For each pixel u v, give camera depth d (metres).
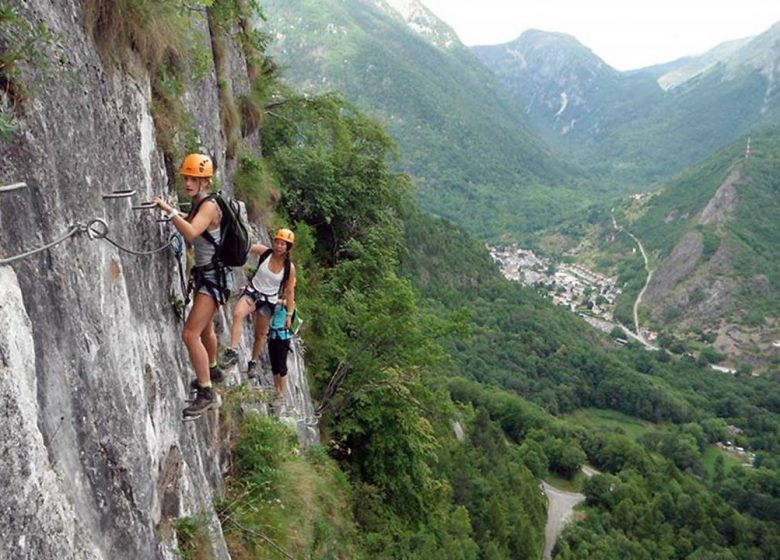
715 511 61.41
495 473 46.91
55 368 3.20
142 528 4.07
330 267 19.50
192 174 4.51
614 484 62.56
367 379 14.81
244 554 6.82
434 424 25.69
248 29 15.63
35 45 3.39
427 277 94.25
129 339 4.25
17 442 2.61
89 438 3.49
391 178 23.19
